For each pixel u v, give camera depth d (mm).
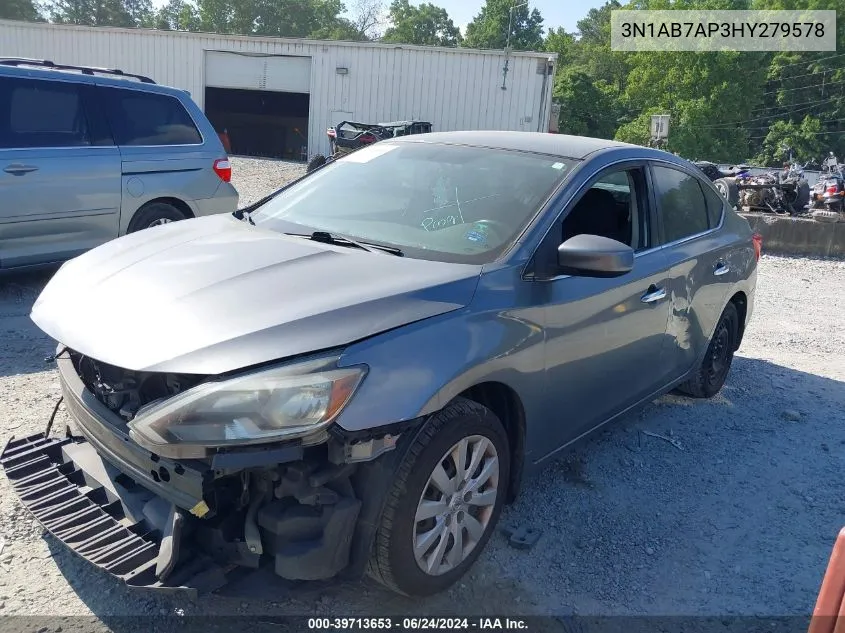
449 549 2969
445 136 4332
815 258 12656
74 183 6566
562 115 64875
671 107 60875
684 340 4613
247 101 33062
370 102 29016
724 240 5062
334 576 2721
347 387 2494
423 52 28203
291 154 34188
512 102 28109
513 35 91938
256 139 34188
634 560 3453
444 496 2875
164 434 2418
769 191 14250
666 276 4211
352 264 3082
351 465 2600
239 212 4121
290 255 3168
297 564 2535
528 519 3693
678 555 3529
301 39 28703
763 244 13008
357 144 23625
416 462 2705
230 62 29344
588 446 4570
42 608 2797
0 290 6895
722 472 4395
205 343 2525
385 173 4035
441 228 3494
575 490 4023
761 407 5484
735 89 58094
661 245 4305
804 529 3848
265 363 2479
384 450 2600
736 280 5215
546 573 3297
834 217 13008
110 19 79375
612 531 3672
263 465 2396
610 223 4027
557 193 3586
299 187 4246
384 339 2654
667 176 4547
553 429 3527
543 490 3990
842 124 68062
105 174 6773
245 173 19188
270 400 2412
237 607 2900
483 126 28500
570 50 87562
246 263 3078
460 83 28250
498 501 3189
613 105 66750
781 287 10078
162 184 7234
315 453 2590
